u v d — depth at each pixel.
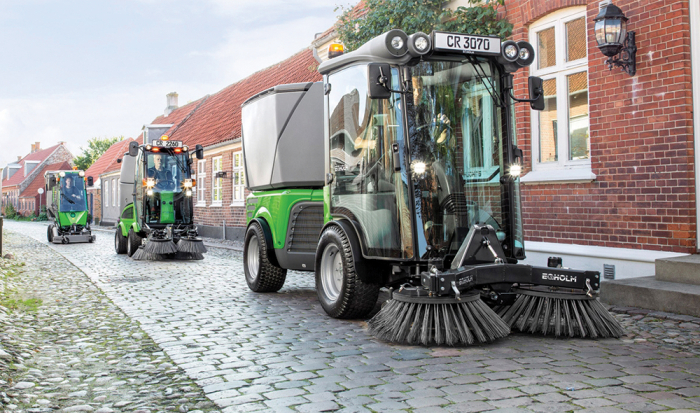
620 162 7.18
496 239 5.29
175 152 14.59
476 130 5.66
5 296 8.02
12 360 4.63
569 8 7.97
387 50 5.38
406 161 5.41
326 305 6.45
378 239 5.72
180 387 3.98
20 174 77.44
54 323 6.25
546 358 4.50
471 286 4.97
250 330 5.79
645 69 6.86
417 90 5.49
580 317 5.11
